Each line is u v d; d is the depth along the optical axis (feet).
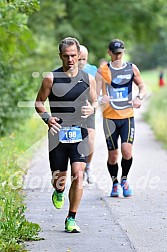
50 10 153.07
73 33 175.83
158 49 383.04
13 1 58.85
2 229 38.55
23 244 38.96
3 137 81.87
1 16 63.41
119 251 37.65
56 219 46.03
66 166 43.60
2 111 84.99
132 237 40.93
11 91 88.48
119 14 185.68
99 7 183.93
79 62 57.36
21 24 64.64
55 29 173.78
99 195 55.21
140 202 52.06
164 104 151.12
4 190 50.29
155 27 197.26
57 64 151.43
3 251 36.45
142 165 71.51
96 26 184.03
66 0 181.16
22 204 49.06
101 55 192.95
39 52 145.28
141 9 190.60
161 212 48.29
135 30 196.95
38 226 41.11
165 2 193.26
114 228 43.34
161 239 40.42
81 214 47.67
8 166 61.26
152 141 97.66
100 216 47.01
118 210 49.08
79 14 181.78
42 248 38.22
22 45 68.90
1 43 67.05
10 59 79.92
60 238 40.60
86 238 40.68
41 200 52.54
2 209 43.34
